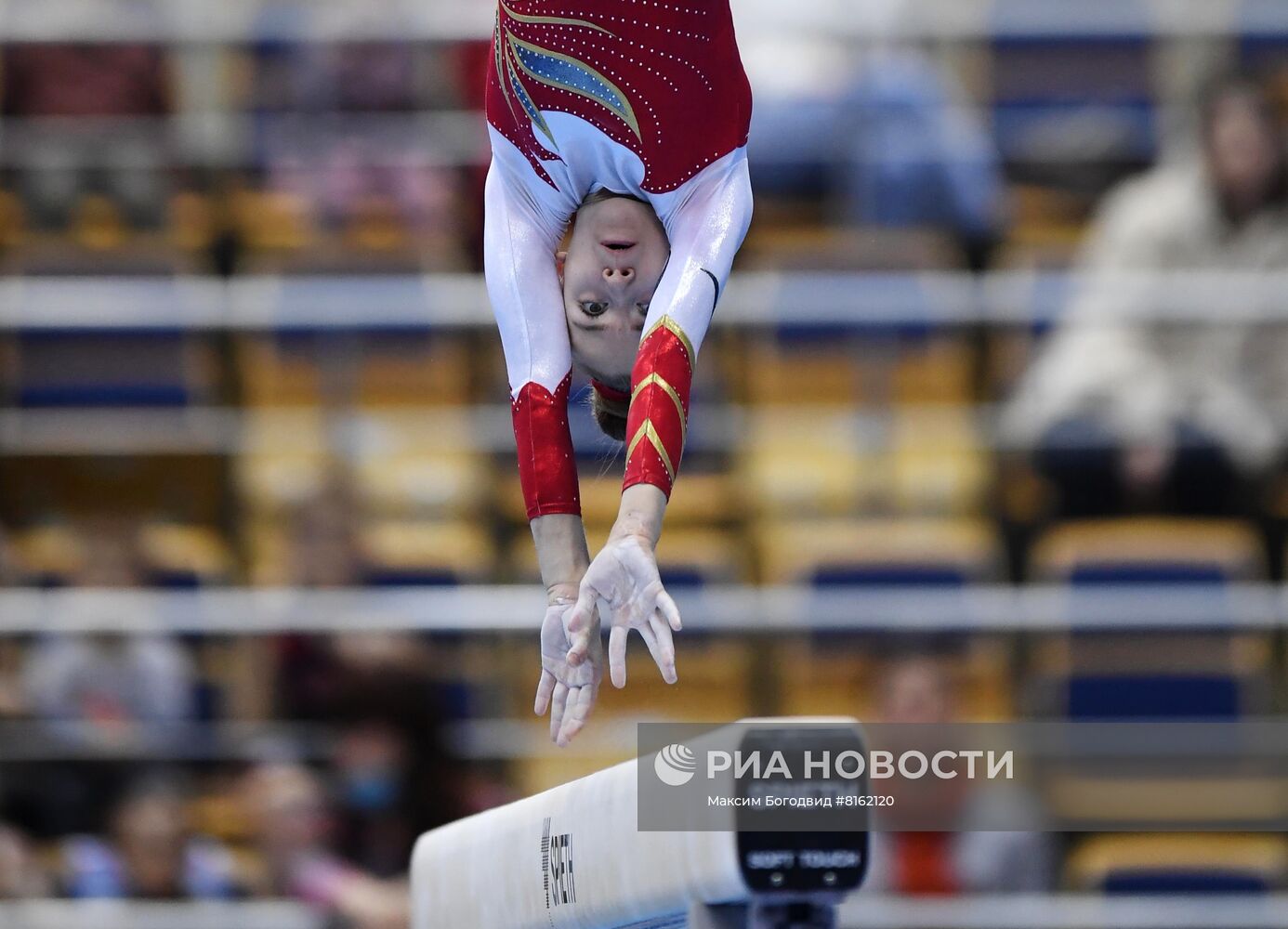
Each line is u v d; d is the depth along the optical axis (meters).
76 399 26.50
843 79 27.03
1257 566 24.89
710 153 12.48
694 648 25.16
